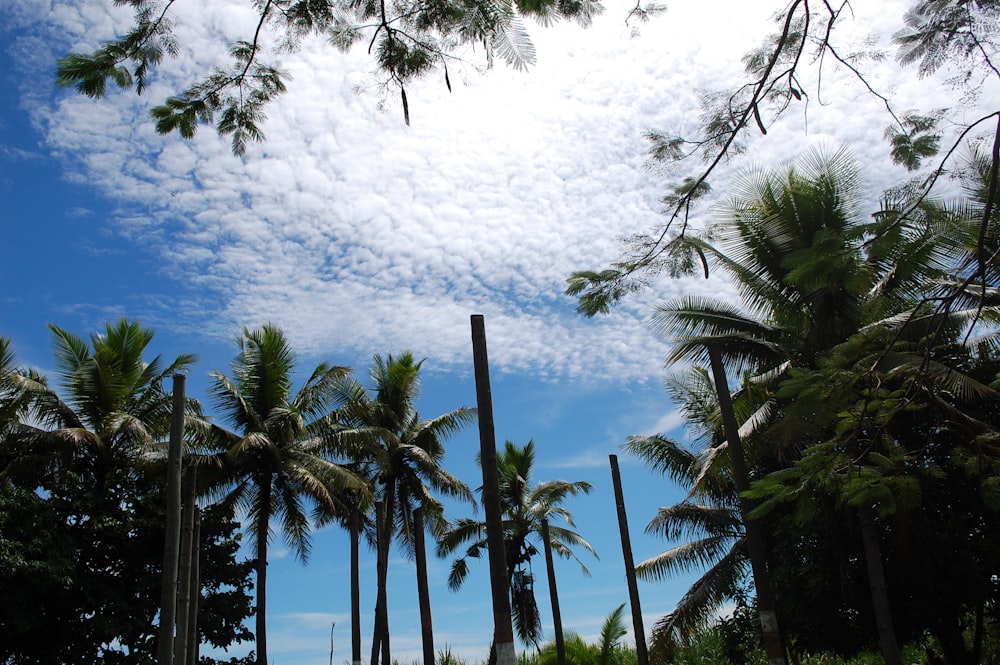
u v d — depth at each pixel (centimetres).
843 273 517
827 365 689
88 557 2255
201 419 2478
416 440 3098
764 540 2073
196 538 1828
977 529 1716
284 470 2517
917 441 1500
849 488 726
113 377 2481
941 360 1717
